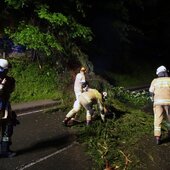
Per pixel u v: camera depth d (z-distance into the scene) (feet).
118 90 45.68
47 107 37.76
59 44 42.63
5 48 40.91
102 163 23.61
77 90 33.35
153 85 27.94
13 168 21.90
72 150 25.98
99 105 31.07
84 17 49.57
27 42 39.91
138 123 32.22
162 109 27.45
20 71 40.01
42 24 43.78
